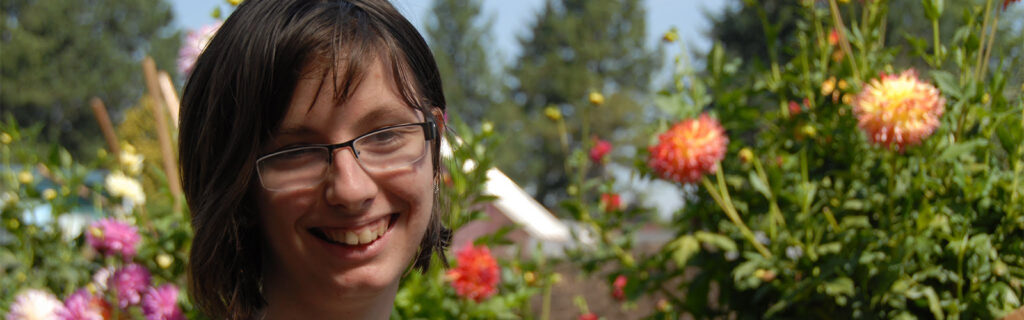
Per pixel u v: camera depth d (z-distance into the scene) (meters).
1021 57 2.20
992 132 2.10
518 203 5.98
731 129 2.47
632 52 38.84
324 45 1.52
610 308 4.47
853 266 2.14
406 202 1.57
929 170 2.18
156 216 2.68
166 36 36.59
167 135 2.85
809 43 2.46
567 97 37.16
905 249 2.09
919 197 2.15
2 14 32.84
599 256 2.66
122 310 2.33
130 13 35.56
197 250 1.59
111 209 2.65
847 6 2.49
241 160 1.54
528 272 2.93
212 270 1.59
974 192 2.06
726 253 2.40
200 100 1.60
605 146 2.97
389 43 1.56
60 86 32.19
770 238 2.32
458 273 2.51
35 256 2.72
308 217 1.54
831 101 2.37
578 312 4.40
